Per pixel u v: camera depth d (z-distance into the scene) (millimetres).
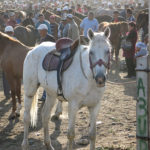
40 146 5895
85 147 5742
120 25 13672
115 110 7832
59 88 5051
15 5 39000
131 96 9117
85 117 7270
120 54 16297
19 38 12391
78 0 41594
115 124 6836
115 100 8719
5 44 7512
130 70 11383
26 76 5758
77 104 4828
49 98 5598
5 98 9156
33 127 6711
